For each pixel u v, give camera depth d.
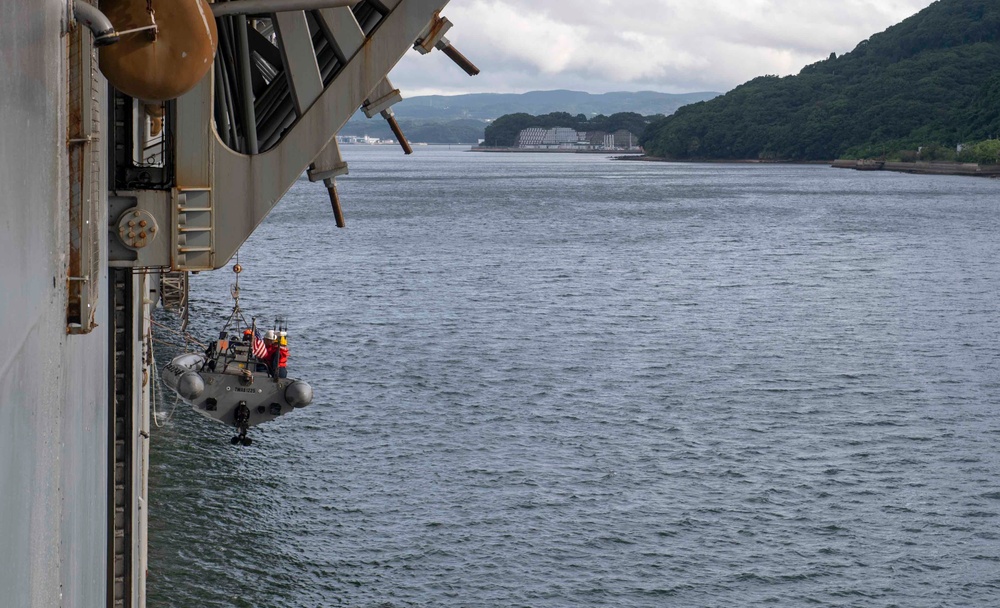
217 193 10.79
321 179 11.91
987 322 65.75
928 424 41.59
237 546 28.34
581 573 27.23
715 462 36.25
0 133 3.47
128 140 10.75
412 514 30.91
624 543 29.12
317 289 75.19
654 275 86.12
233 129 11.86
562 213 148.75
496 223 132.00
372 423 40.19
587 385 47.31
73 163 6.39
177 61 8.66
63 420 5.88
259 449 36.31
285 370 24.42
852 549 28.98
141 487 19.22
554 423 40.94
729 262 95.25
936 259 98.38
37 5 4.40
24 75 4.02
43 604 4.85
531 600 25.73
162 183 10.85
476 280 81.50
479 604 25.53
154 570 26.66
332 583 26.48
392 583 26.53
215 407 23.94
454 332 59.66
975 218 143.00
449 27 11.56
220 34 11.45
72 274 6.38
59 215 5.50
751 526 30.52
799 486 33.91
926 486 34.06
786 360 53.53
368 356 52.56
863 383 48.69
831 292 78.00
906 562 28.27
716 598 26.12
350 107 11.00
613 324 63.44
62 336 5.77
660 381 48.41
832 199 182.38
